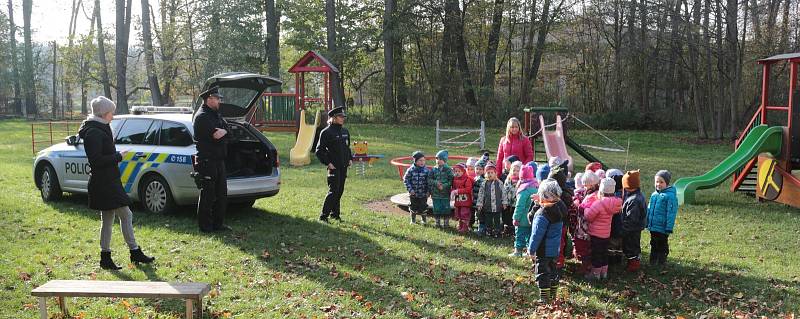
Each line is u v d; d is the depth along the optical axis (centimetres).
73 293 499
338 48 3788
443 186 901
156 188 946
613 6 3247
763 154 1248
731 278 695
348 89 4456
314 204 1080
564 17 3681
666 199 737
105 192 654
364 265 711
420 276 672
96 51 4322
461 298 610
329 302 584
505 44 3931
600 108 3684
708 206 1180
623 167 1784
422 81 3947
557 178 693
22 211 947
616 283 676
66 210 970
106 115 659
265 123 2195
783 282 682
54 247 751
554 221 601
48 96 5278
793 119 1189
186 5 3700
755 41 2962
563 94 3838
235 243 790
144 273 660
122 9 3612
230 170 949
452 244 818
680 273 713
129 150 964
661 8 2792
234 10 3588
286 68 4862
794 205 1153
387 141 2536
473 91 3800
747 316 576
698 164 1862
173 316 538
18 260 684
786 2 2894
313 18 4150
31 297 577
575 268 726
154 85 3712
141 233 826
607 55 3675
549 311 584
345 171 955
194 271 669
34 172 1073
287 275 664
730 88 2816
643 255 792
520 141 1024
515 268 716
